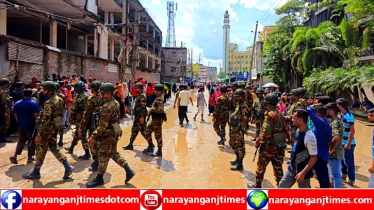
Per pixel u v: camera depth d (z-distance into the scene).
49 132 4.10
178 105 9.84
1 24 10.93
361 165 5.61
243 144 5.06
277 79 24.95
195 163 5.37
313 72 16.67
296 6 23.97
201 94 10.95
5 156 5.36
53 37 14.72
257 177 3.80
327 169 3.00
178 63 55.94
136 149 6.34
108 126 3.85
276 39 24.23
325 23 16.58
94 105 4.92
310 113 3.15
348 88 13.86
